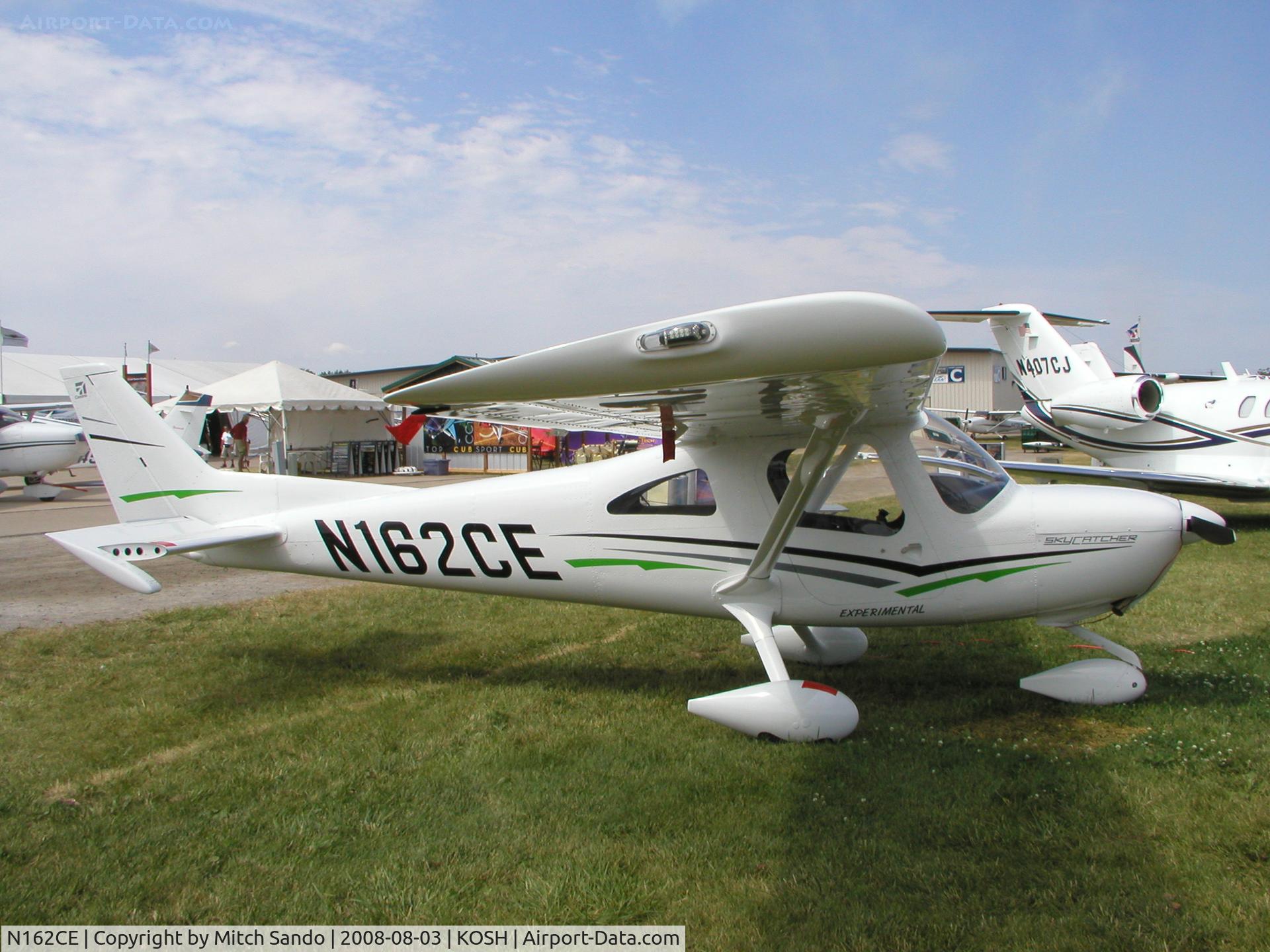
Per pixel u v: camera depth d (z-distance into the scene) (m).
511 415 4.54
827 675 5.13
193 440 20.33
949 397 47.31
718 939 2.47
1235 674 4.86
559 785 3.54
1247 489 11.60
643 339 2.62
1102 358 14.74
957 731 4.13
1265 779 3.38
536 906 2.67
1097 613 4.50
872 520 4.38
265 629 6.41
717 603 4.51
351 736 4.17
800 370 2.62
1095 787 3.35
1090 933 2.42
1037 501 4.40
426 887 2.79
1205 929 2.41
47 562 9.71
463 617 6.78
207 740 4.16
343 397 23.94
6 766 3.85
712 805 3.32
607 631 6.32
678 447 4.53
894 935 2.44
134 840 3.14
